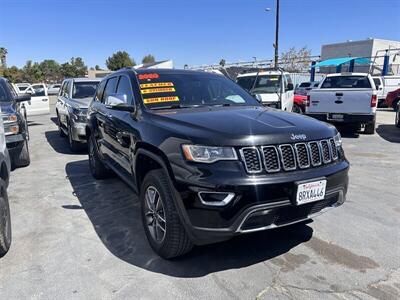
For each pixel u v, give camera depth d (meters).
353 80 10.63
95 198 5.04
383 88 21.52
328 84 10.98
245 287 2.87
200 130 2.97
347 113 10.07
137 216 4.35
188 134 2.96
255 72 12.87
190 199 2.81
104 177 5.96
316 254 3.38
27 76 66.12
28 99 7.95
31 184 5.77
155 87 4.14
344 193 3.33
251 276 3.02
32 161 7.54
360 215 4.30
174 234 3.03
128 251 3.47
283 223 2.92
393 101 18.81
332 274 3.04
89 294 2.80
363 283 2.91
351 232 3.83
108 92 5.30
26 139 6.92
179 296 2.76
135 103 4.00
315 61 28.94
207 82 4.55
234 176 2.72
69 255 3.41
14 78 59.34
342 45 41.72
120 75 4.91
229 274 3.05
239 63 27.11
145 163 3.55
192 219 2.83
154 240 3.37
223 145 2.78
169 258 3.25
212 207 2.74
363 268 3.13
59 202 4.89
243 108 3.96
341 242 3.61
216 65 25.14
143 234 3.85
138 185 3.77
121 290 2.85
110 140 4.80
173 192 2.95
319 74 32.16
